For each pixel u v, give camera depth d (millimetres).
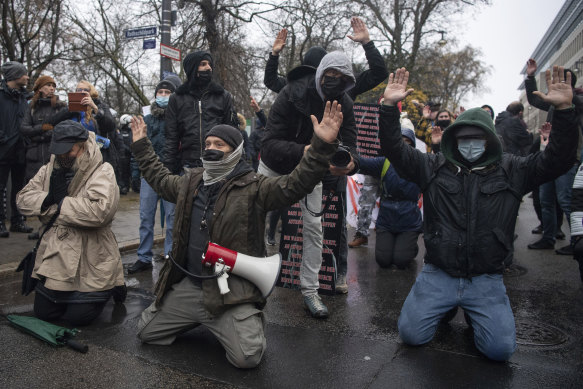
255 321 2740
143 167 3188
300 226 4012
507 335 2783
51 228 3314
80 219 3152
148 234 4832
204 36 15672
